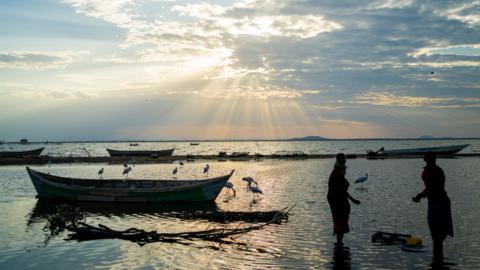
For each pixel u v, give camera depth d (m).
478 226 18.30
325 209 23.48
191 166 68.56
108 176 50.91
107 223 21.05
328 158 90.19
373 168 58.94
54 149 193.00
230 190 34.38
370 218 20.48
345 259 13.52
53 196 29.64
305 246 15.30
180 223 20.83
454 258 13.49
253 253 14.59
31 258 14.46
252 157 92.50
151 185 31.61
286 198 28.73
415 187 34.41
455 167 58.00
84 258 14.37
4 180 44.50
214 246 15.72
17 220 21.84
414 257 13.61
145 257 14.38
